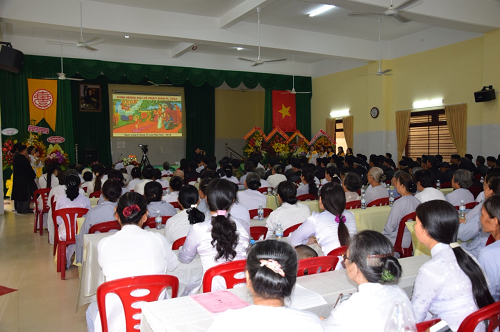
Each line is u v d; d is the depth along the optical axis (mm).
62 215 4133
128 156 14086
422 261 2389
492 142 9172
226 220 2199
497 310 1525
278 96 14133
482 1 8383
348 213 2828
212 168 7043
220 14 9109
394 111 11641
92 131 13586
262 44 9969
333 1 7156
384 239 1413
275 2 8367
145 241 2172
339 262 2520
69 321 3172
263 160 13414
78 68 10914
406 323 1354
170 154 14844
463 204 4012
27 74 10555
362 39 11414
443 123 10484
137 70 11609
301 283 2006
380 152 11828
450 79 10125
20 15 7402
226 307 1627
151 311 1596
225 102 16078
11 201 9281
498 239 2131
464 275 1639
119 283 1896
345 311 1385
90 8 8047
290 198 3422
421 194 4207
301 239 2730
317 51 10719
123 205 2217
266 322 1159
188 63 12336
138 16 8516
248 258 1270
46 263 4695
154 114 14477
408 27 10383
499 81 8891
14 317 3242
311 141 13570
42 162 9922
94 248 2938
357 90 12602
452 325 1614
